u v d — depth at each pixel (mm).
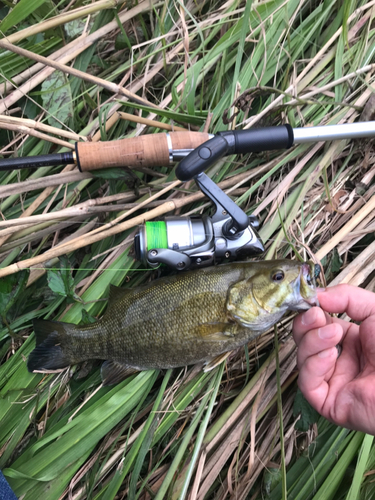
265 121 440
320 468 405
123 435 430
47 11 447
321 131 392
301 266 360
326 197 451
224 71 454
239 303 366
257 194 448
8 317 431
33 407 419
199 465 399
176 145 385
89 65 476
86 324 403
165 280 387
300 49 450
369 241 463
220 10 462
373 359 367
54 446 396
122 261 435
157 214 414
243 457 429
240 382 446
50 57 439
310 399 378
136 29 483
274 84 447
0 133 458
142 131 454
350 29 456
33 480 392
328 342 351
